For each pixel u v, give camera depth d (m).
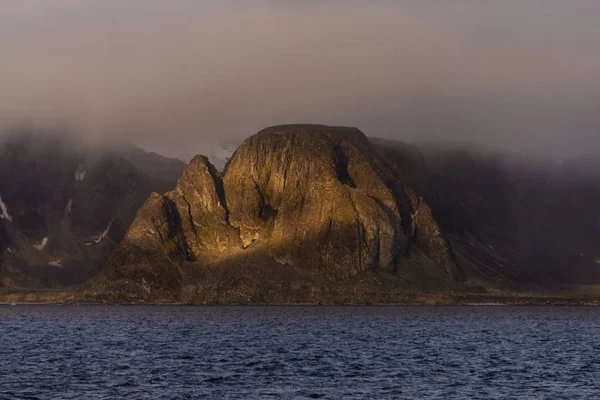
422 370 179.88
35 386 156.38
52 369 178.62
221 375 171.00
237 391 152.75
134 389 153.75
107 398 145.25
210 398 146.12
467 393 152.12
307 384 160.88
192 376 169.50
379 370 179.50
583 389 156.75
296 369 180.50
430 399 146.50
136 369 179.25
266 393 151.12
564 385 161.00
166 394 149.25
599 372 178.12
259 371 177.25
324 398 146.88
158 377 167.88
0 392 150.12
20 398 144.75
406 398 147.25
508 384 161.75
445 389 156.00
